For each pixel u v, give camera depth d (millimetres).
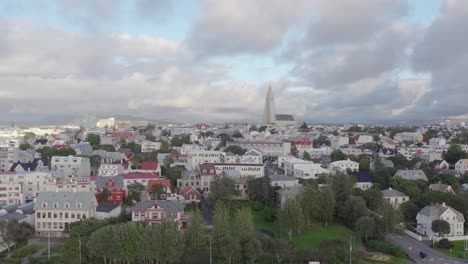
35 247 184500
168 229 166375
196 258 172000
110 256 162750
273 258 175375
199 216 179375
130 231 166125
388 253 185125
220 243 172375
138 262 172750
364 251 185375
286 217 196625
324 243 187500
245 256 171750
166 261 169000
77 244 165125
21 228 187375
